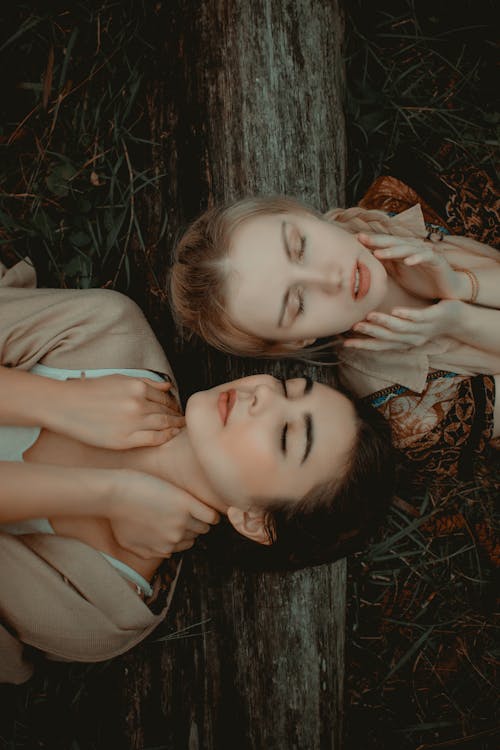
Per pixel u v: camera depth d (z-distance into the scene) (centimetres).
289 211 153
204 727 175
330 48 169
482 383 173
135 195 186
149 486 146
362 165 197
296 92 165
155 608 165
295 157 166
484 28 202
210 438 139
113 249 188
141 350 165
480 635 200
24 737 181
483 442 176
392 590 200
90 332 161
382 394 173
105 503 145
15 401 146
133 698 182
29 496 140
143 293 188
